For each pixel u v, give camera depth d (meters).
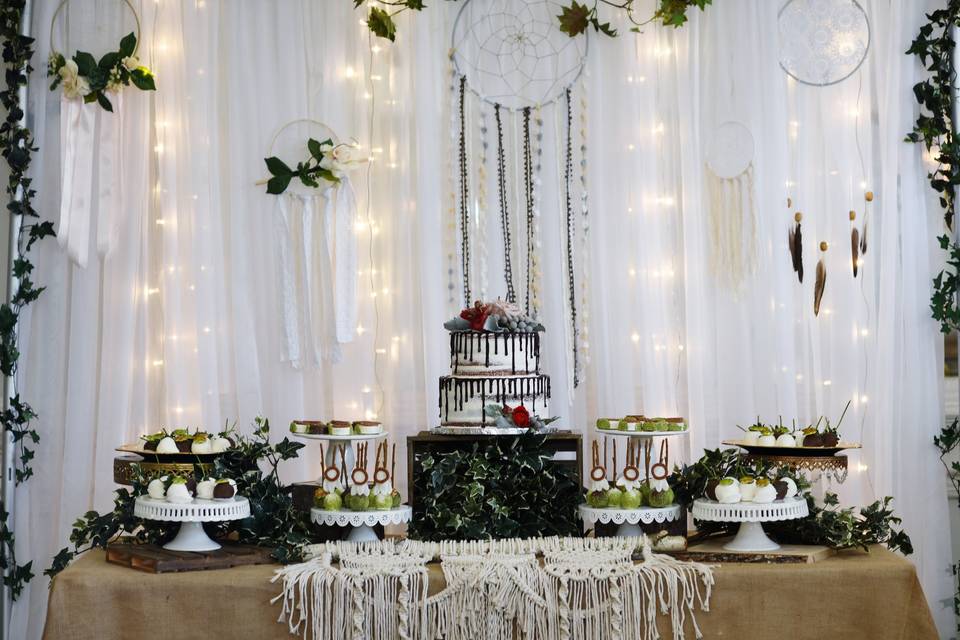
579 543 3.03
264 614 2.83
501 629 2.84
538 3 4.42
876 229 4.28
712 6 4.36
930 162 4.20
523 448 3.33
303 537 3.06
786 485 3.01
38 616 4.15
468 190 4.39
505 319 3.51
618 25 4.41
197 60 4.33
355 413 4.34
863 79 4.32
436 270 4.33
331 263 4.38
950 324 4.12
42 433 4.23
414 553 2.99
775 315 4.25
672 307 4.35
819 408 4.30
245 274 4.33
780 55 4.36
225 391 4.33
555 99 4.40
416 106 4.36
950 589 4.12
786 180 4.30
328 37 4.41
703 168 4.34
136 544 3.11
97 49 4.31
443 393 3.59
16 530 4.19
